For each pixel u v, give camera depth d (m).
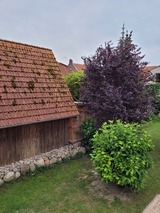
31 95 7.06
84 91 8.16
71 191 5.50
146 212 4.59
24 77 7.30
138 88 7.86
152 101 8.59
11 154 6.41
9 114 6.10
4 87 6.50
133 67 7.73
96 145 5.65
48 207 4.82
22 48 8.16
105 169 5.06
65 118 7.98
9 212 4.63
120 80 7.92
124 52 7.88
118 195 5.29
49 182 6.02
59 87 8.27
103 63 7.94
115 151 5.20
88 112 8.35
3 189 5.63
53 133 7.70
